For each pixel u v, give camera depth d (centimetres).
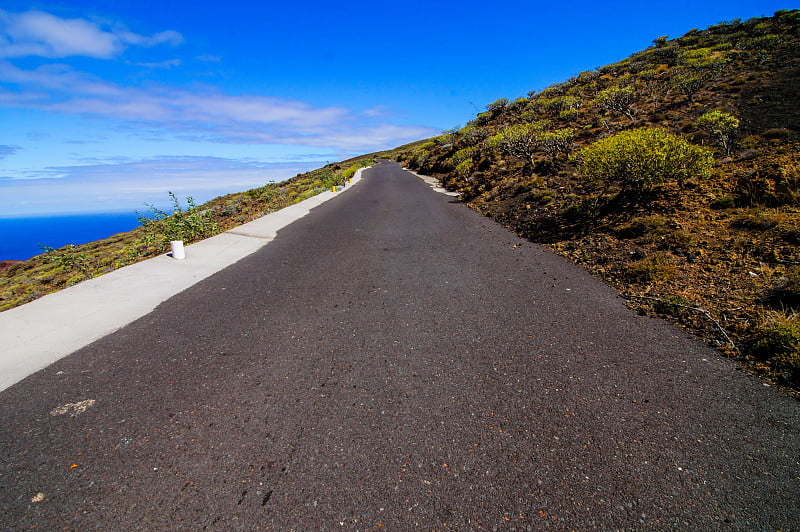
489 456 217
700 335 340
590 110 2378
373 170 4384
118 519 185
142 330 410
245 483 204
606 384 279
